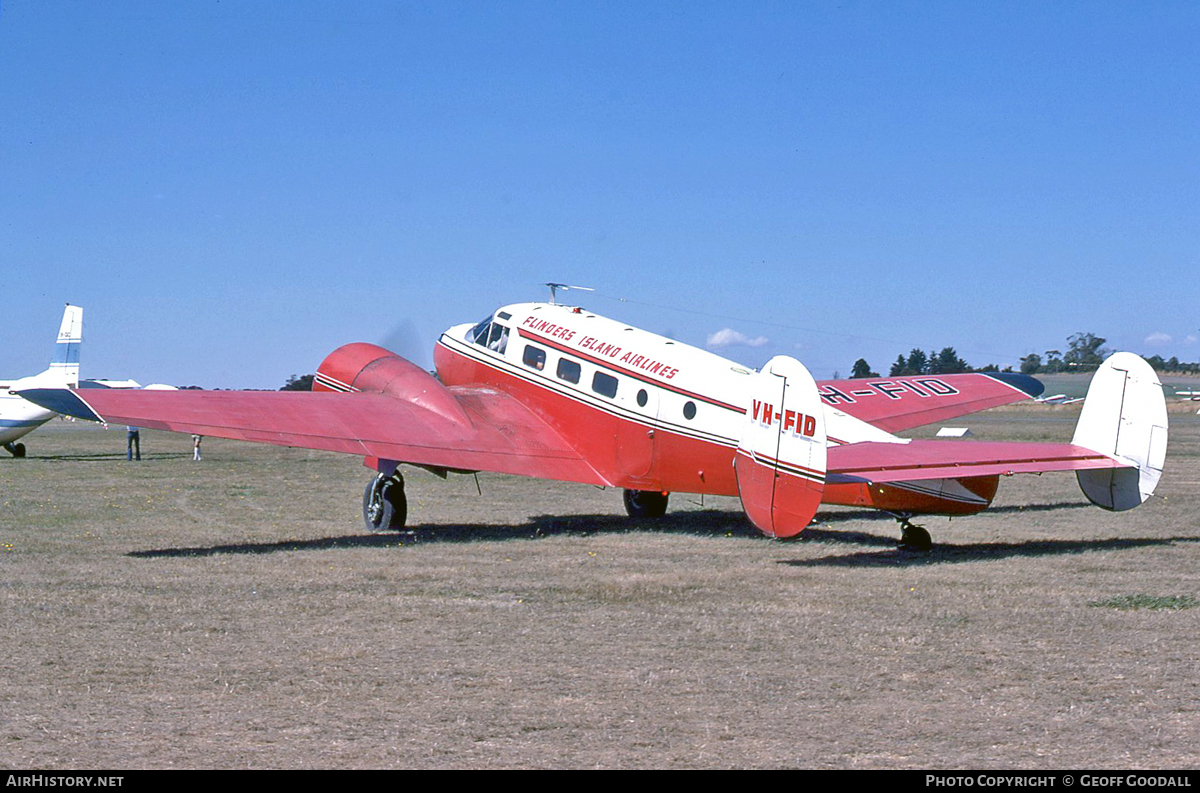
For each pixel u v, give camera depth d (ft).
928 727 20.57
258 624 29.84
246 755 19.01
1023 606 32.01
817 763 18.63
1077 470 42.57
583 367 54.49
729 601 33.14
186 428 43.98
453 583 36.70
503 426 54.44
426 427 51.37
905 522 44.75
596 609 31.96
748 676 24.27
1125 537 49.08
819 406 38.09
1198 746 19.34
